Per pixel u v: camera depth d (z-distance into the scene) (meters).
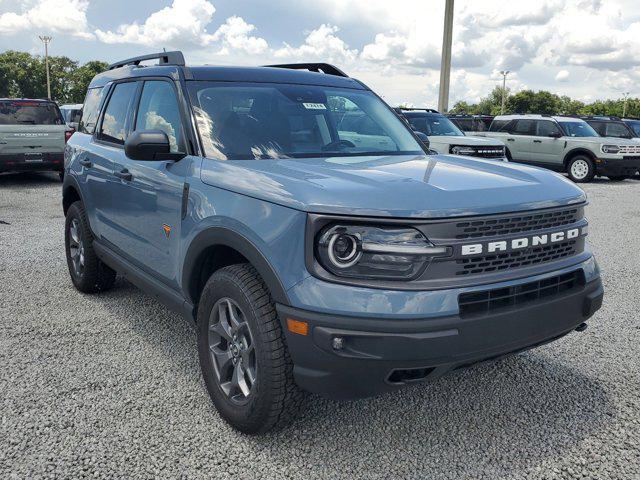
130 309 4.87
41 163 13.05
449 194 2.65
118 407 3.25
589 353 4.06
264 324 2.71
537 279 2.76
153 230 3.72
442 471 2.72
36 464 2.72
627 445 2.93
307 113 3.82
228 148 3.40
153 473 2.68
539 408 3.30
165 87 3.87
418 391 3.49
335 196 2.55
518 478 2.67
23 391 3.41
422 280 2.52
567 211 2.98
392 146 3.98
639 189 15.12
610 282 5.90
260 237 2.71
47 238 7.57
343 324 2.45
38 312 4.77
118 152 4.30
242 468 2.73
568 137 16.98
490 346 2.60
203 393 3.43
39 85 105.12
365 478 2.67
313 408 3.27
